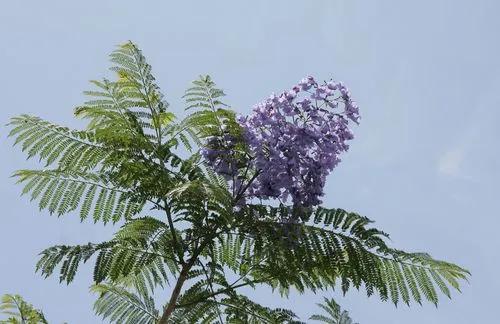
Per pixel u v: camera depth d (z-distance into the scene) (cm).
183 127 494
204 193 427
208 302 484
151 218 485
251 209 462
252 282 481
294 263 463
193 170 482
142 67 516
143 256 465
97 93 507
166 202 475
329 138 455
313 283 492
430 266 454
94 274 446
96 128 507
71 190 486
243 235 471
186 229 475
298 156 448
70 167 482
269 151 457
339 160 460
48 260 439
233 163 478
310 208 456
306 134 448
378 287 450
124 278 559
